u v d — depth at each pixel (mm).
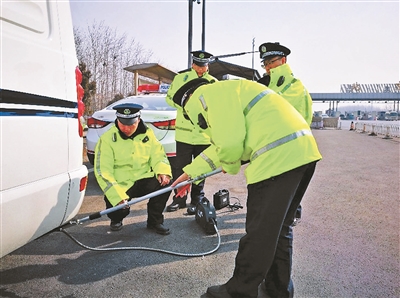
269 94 2029
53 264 2664
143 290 2322
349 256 2838
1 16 1655
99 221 3666
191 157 4133
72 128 2191
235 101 1943
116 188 2891
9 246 1735
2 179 1645
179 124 4066
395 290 2336
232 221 3684
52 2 2035
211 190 5184
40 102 1887
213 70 14680
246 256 1998
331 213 3965
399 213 3969
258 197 1951
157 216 3316
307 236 3262
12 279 2428
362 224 3596
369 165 7402
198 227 3512
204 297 2246
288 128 1904
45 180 1936
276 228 1926
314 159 1895
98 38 16250
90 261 2725
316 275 2529
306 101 3145
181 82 3898
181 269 2617
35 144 1848
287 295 2205
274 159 1870
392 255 2855
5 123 1653
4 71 1651
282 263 2191
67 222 2305
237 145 1896
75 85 2234
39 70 1883
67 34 2180
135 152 3207
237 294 2072
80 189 2264
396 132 16062
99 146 3154
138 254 2859
